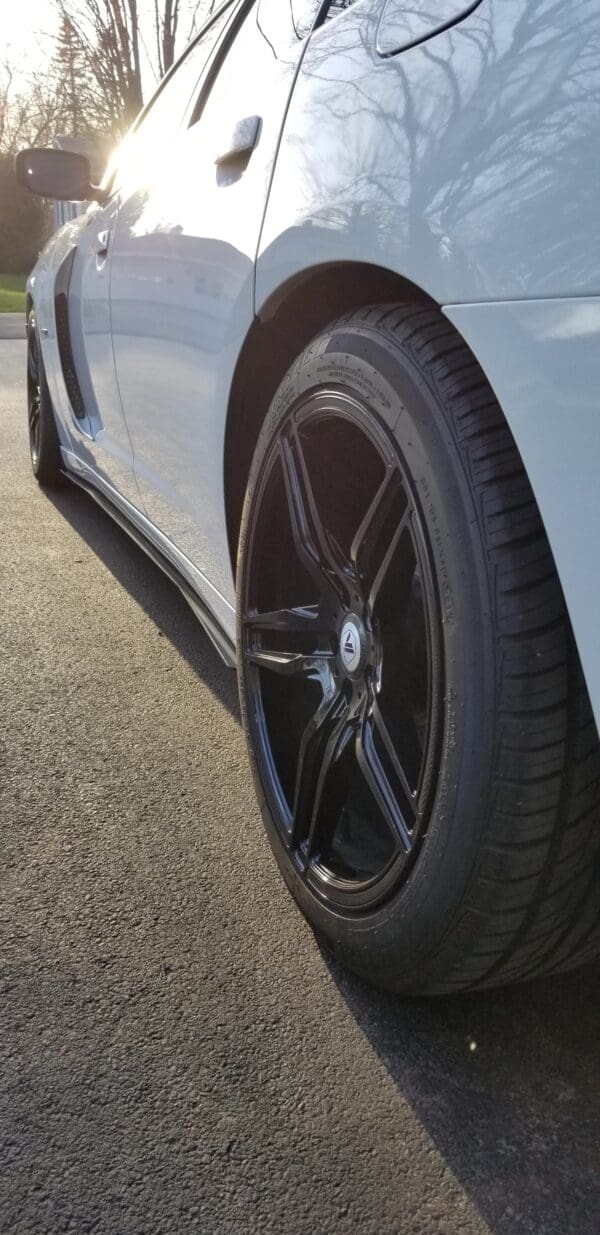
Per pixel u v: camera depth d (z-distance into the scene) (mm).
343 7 1033
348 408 880
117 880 1056
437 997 926
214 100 1444
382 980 866
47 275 2387
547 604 703
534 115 644
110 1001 883
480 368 766
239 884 1062
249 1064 827
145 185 1670
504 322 650
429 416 768
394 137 797
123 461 1766
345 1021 883
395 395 809
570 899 745
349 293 982
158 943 963
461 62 735
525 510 714
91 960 934
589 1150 770
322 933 938
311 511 967
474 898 740
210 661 1652
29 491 2699
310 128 977
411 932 792
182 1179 722
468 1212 714
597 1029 899
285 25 1220
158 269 1438
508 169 656
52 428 2504
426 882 768
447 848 743
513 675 702
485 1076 835
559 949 789
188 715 1446
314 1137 764
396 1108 797
